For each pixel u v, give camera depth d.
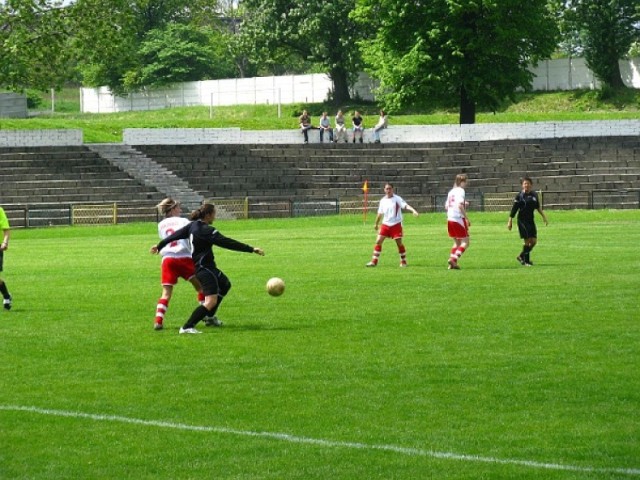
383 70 82.12
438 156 75.94
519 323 19.92
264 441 11.95
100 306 23.45
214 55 125.38
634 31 102.31
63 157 69.50
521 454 11.34
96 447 11.79
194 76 123.56
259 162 73.56
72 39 67.94
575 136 77.19
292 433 12.28
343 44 104.31
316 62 109.06
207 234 19.47
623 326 19.42
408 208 31.56
